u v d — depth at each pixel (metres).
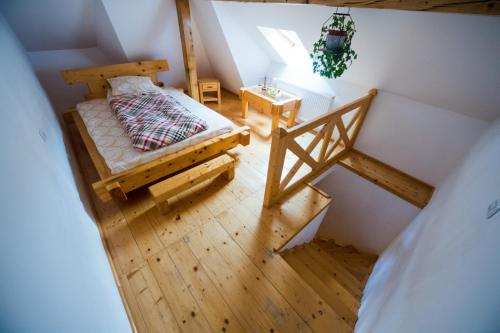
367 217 3.24
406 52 2.01
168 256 1.84
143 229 2.06
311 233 2.61
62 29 3.09
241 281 1.70
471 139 2.28
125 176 2.12
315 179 2.90
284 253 2.10
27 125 1.24
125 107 2.97
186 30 3.43
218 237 2.02
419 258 1.44
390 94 2.73
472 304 0.64
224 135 2.84
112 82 3.40
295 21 2.55
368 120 3.05
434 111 2.45
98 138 2.50
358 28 2.07
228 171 2.59
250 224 2.16
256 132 3.78
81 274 0.93
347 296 2.07
